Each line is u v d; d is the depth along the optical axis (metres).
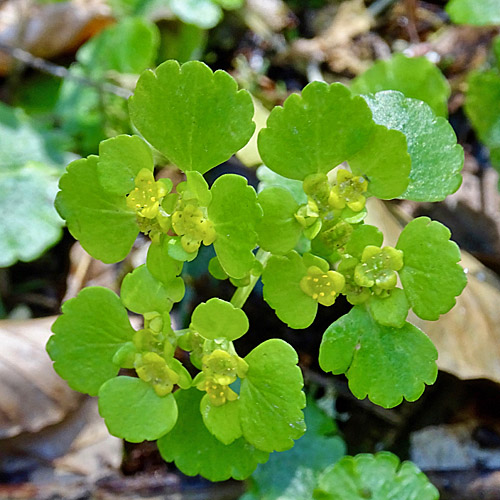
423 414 0.25
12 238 0.26
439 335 0.23
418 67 0.26
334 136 0.19
